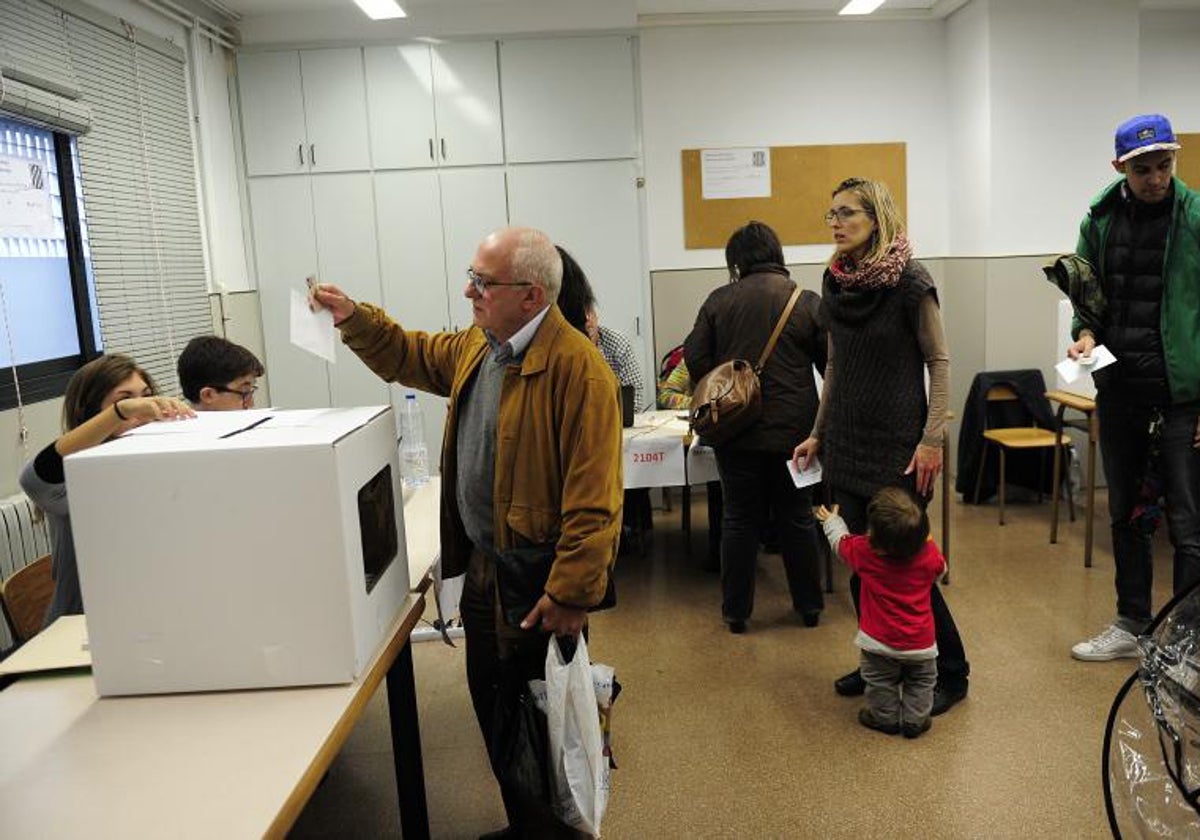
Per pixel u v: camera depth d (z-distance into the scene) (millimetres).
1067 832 2078
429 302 4859
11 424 3057
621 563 4219
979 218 4910
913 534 2330
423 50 4688
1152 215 2635
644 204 4840
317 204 4797
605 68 4727
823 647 3164
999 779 2301
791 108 5160
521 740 1692
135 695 1401
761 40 5098
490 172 4781
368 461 1500
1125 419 2812
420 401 4906
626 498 4277
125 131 3775
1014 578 3715
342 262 4832
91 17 3508
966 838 2076
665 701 2822
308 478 1329
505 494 1761
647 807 2258
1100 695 2709
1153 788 1196
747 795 2293
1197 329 2600
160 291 4031
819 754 2469
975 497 4820
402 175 4773
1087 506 3852
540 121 4750
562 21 4695
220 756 1208
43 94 3184
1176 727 1111
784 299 3039
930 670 2490
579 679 1646
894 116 5207
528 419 1718
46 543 2992
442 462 1955
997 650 3045
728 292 3129
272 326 4891
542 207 4812
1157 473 2818
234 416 1627
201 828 1053
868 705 2582
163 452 1322
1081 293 2771
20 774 1184
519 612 1718
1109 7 4723
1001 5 4684
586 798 1634
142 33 3900
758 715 2705
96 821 1075
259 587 1360
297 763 1181
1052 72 4746
